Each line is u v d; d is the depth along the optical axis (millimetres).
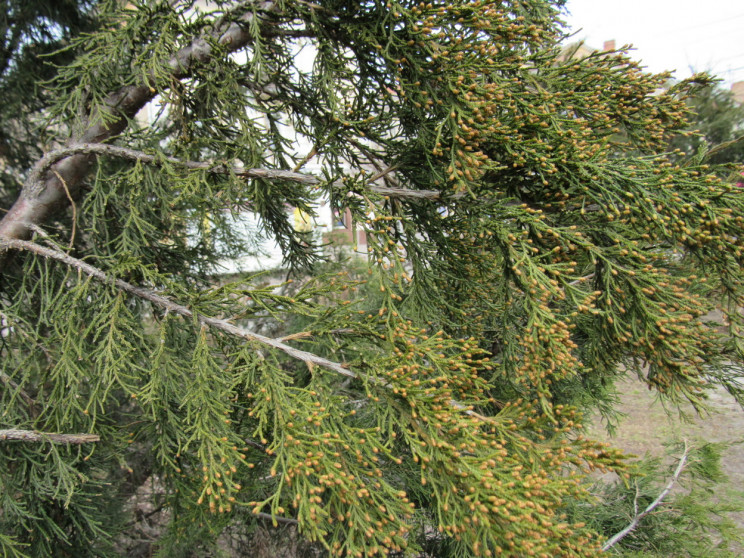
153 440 3469
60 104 2723
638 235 2176
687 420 3344
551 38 2711
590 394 4824
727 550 3730
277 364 2084
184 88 2799
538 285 2047
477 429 1802
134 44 2711
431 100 2223
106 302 2447
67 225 4238
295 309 2182
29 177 2938
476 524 1633
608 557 1608
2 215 4559
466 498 1571
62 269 3109
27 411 3258
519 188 2398
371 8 2352
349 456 2000
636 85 2461
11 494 2832
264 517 4031
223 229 5012
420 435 1900
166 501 3252
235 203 3186
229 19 2660
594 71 2479
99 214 3049
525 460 1829
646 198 1968
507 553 1522
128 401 4898
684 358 2174
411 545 1757
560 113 2455
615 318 2178
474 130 1992
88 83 2707
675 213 1965
